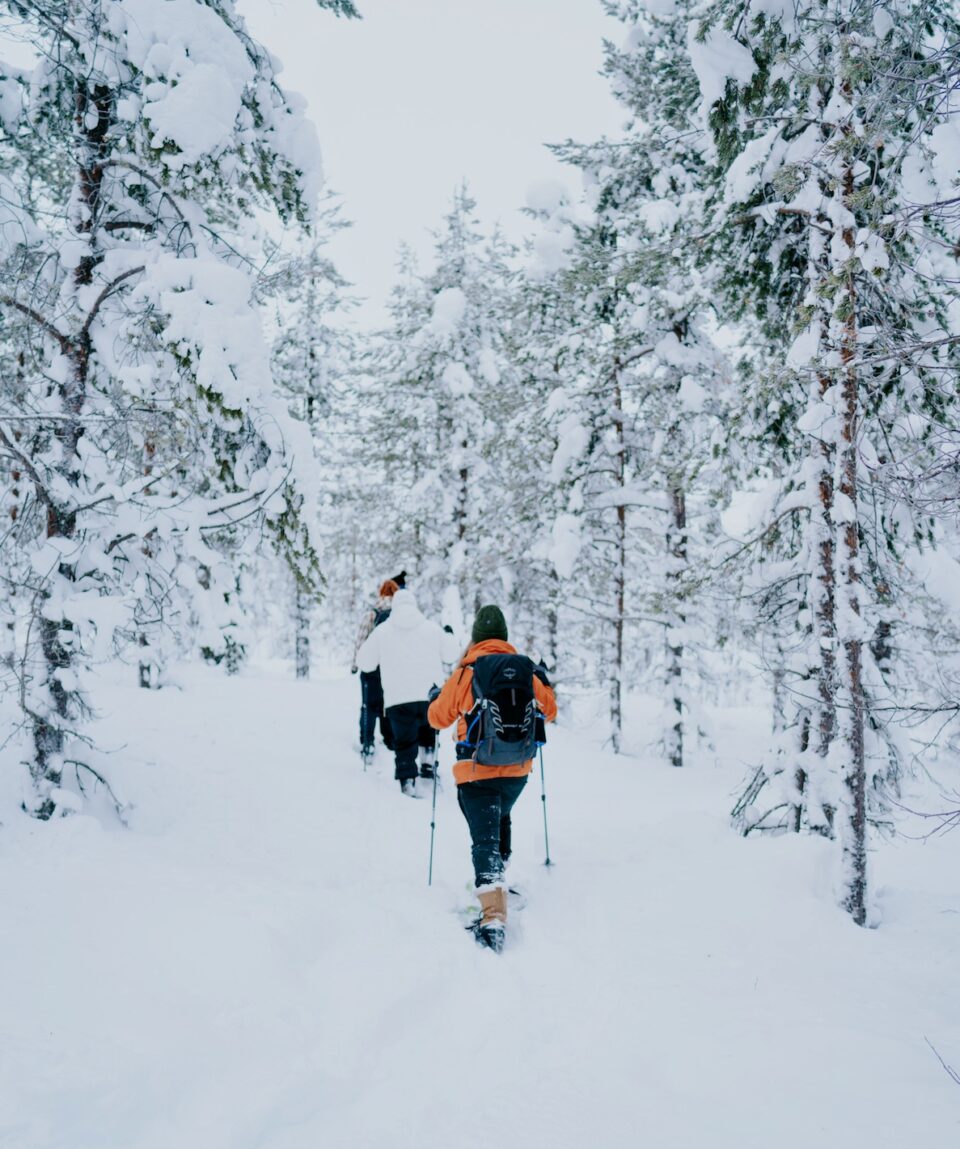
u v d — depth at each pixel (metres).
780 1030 3.19
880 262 4.32
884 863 6.94
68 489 5.04
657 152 12.95
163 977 3.14
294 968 3.49
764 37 5.74
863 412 5.63
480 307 18.33
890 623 7.05
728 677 14.31
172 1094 2.54
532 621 17.56
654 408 13.27
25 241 5.23
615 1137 2.47
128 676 14.13
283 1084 2.67
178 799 5.91
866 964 3.99
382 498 19.56
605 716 20.30
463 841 6.04
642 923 4.48
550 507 14.18
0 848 4.35
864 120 4.81
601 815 7.86
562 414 13.59
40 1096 2.32
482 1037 3.22
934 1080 2.76
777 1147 2.37
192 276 5.16
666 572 13.05
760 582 7.04
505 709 4.57
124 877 4.04
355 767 7.96
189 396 5.22
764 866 5.18
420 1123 2.59
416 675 7.32
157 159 5.13
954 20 5.21
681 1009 3.42
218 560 5.46
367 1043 3.04
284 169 6.24
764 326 7.46
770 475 8.08
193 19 5.26
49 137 5.86
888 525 6.41
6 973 2.97
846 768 4.86
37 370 5.38
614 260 11.48
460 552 17.17
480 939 4.18
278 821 5.89
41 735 4.96
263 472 5.54
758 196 6.52
